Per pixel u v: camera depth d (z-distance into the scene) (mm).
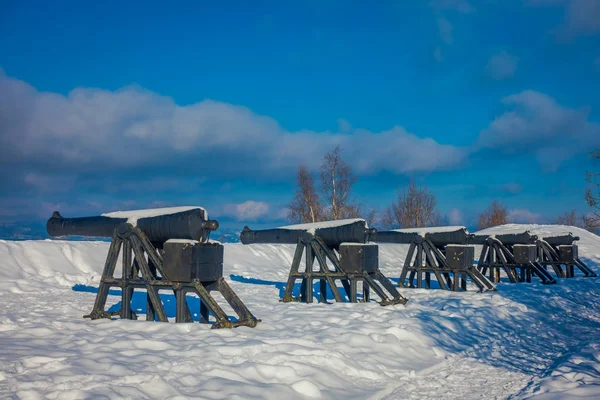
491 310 12414
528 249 21125
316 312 10898
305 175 41219
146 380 5586
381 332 8781
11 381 5355
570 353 8125
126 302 9477
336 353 7074
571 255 24812
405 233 17625
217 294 14648
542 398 5402
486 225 66625
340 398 5680
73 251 18078
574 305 14906
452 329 10039
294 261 13305
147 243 9328
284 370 6148
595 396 5359
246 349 6965
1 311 10297
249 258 23359
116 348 6918
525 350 8766
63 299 12398
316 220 40750
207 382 5590
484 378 6836
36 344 7094
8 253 16172
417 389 6270
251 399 5223
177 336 7758
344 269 12781
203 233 9094
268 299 13711
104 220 9820
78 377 5539
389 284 12898
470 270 16875
